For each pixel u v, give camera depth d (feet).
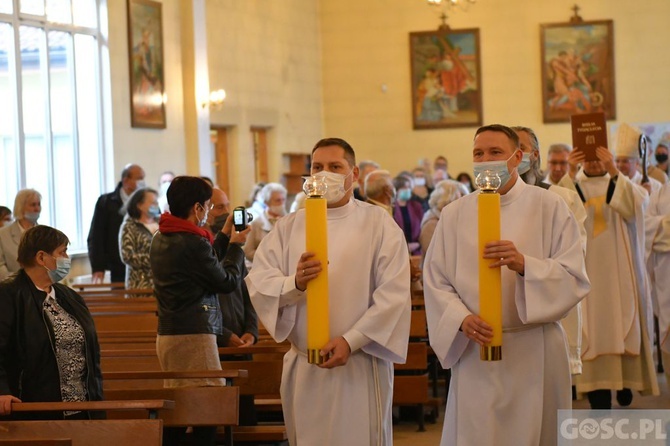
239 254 17.75
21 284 15.26
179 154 50.21
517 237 13.41
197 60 50.78
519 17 66.74
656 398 25.80
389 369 13.48
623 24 65.67
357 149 68.80
